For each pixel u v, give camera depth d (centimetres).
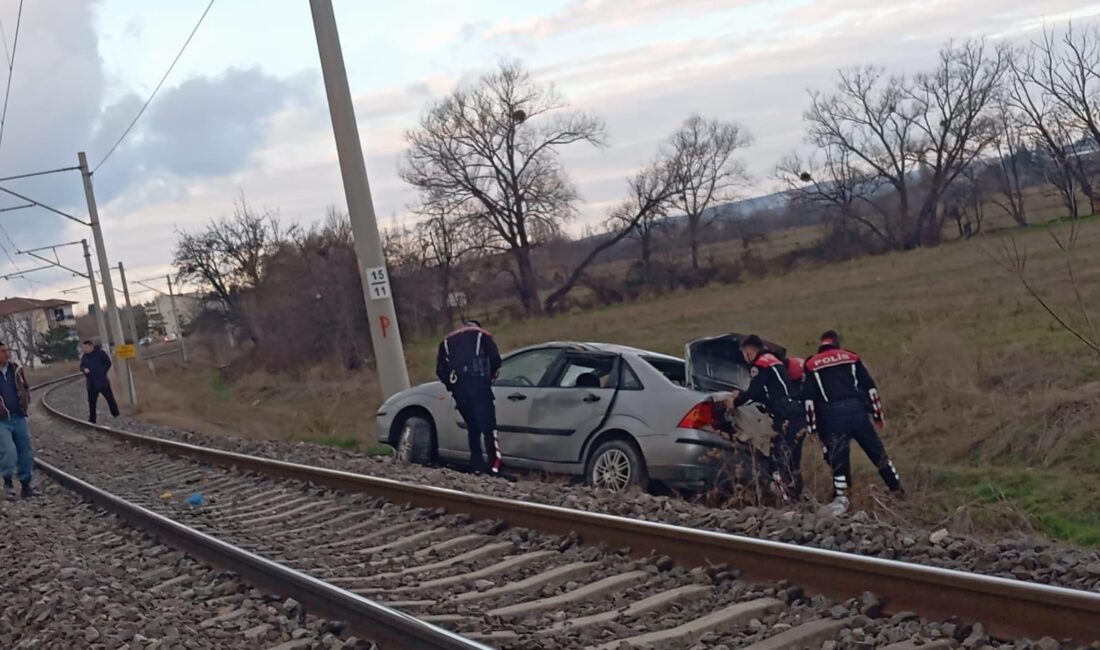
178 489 1301
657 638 556
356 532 909
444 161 6003
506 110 5981
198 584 777
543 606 629
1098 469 1104
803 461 1080
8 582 838
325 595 642
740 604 602
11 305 11862
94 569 852
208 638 621
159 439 1880
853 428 966
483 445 1149
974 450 1261
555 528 801
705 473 984
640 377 1056
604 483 1050
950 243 4909
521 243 6125
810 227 6331
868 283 3925
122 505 1105
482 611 624
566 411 1102
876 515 866
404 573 736
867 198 5731
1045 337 1767
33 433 2661
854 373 979
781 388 991
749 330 2914
